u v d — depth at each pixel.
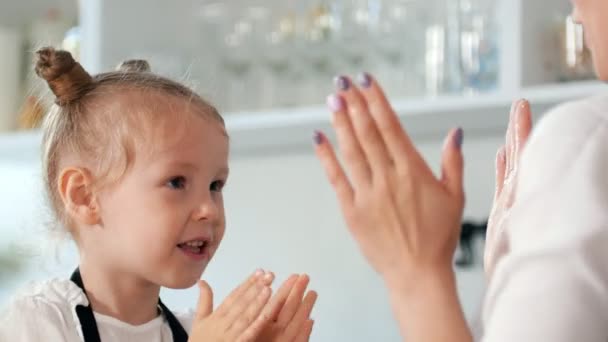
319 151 0.80
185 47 2.79
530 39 2.15
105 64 2.61
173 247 1.36
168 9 2.79
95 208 1.39
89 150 1.41
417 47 2.45
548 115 0.75
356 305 2.61
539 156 0.72
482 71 2.29
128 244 1.36
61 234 1.46
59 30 2.87
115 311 1.38
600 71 0.77
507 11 2.14
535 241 0.69
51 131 1.49
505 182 0.94
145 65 1.60
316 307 2.66
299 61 2.57
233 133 2.49
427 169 0.79
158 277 1.36
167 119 1.38
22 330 1.32
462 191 0.79
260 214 2.76
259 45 2.62
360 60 2.52
